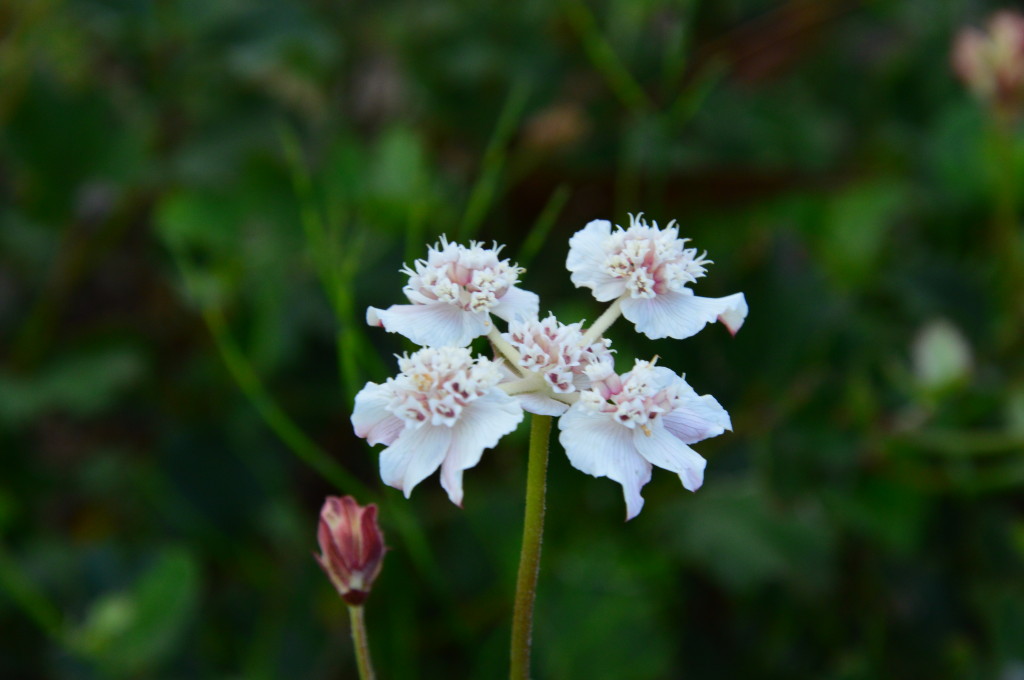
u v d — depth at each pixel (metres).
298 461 0.40
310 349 0.39
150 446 0.44
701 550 0.36
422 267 0.26
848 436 0.37
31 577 0.36
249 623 0.37
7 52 0.44
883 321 0.44
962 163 0.47
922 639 0.37
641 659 0.35
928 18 0.52
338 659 0.36
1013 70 0.41
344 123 0.48
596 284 0.26
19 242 0.45
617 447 0.25
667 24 0.47
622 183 0.44
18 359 0.43
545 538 0.37
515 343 0.26
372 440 0.25
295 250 0.40
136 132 0.45
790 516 0.37
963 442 0.37
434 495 0.38
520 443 0.37
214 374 0.41
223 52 0.46
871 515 0.37
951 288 0.43
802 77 0.51
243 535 0.38
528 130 0.45
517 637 0.26
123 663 0.34
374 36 0.50
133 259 0.48
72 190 0.45
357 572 0.26
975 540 0.38
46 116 0.44
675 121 0.44
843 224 0.46
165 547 0.38
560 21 0.47
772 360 0.38
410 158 0.41
